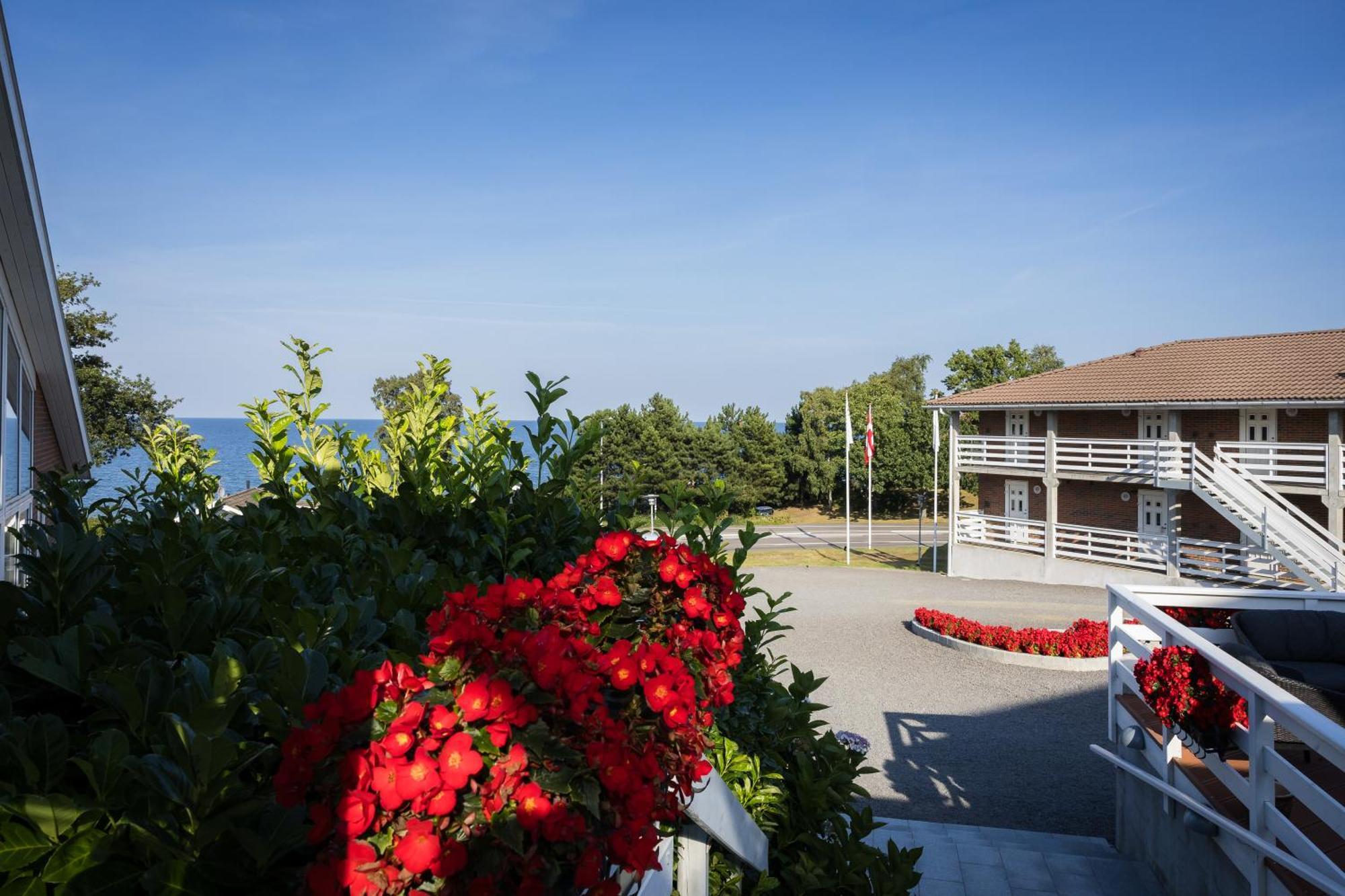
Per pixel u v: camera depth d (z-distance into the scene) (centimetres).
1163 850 709
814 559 3638
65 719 199
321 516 339
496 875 145
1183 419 2530
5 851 130
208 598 227
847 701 1373
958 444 2944
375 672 157
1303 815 560
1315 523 1994
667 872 238
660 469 5716
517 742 156
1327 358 2391
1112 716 811
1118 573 2459
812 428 6438
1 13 593
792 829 357
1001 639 1639
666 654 203
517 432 461
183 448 529
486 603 203
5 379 970
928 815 960
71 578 223
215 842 152
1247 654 740
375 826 143
